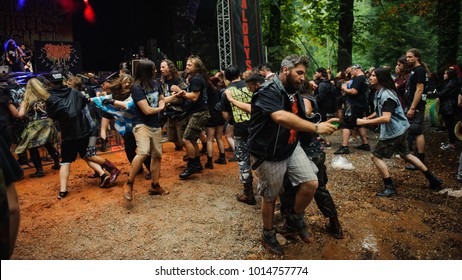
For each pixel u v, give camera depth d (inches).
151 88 183.8
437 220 161.0
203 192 203.8
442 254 133.7
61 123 201.6
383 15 695.1
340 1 656.4
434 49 1024.2
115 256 137.6
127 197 180.2
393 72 1050.1
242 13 517.7
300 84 124.8
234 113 185.0
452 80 300.7
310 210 174.9
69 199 202.2
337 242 144.3
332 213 144.9
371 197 190.5
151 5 725.3
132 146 228.1
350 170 241.0
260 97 114.7
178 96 204.2
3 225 58.3
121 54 844.6
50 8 677.3
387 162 256.5
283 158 121.3
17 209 67.8
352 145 319.3
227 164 267.9
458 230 151.5
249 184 184.4
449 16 602.5
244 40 519.2
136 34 764.6
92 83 386.6
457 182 208.7
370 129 392.8
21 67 525.0
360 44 756.6
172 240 148.2
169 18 671.8
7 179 66.1
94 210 181.8
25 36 654.5
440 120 370.9
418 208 174.4
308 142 136.6
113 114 219.0
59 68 499.5
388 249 138.3
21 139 251.0
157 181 197.5
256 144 122.3
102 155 310.8
